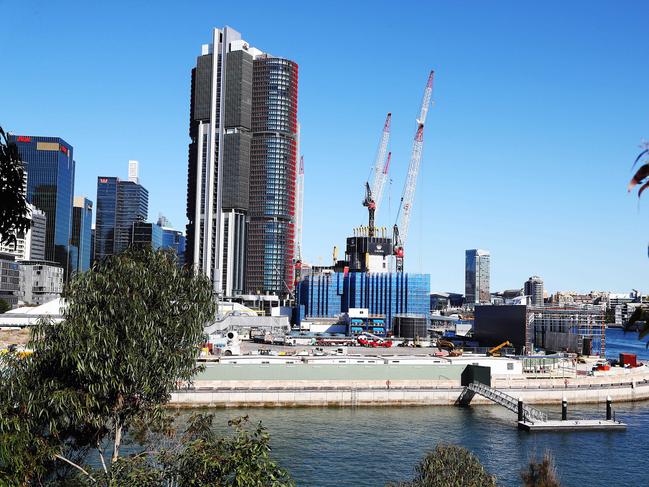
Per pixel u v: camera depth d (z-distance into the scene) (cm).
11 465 4269
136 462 4322
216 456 4066
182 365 5166
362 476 8600
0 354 5009
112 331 4741
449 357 17988
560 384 16300
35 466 4378
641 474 9181
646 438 11488
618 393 16050
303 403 14200
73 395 4531
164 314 5109
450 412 13825
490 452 10212
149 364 4875
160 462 4550
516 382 15975
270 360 15188
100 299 4875
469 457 5184
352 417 13025
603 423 12231
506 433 11662
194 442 4306
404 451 10056
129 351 4738
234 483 3916
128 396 4997
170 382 5162
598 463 9738
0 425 4262
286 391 14200
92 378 4725
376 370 15200
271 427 11794
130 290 4966
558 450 10450
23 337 17612
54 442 4638
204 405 13800
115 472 4262
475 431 11788
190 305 5294
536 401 15400
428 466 5119
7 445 4222
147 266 5278
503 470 9150
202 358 15212
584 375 17250
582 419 13238
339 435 11169
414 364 15375
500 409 14288
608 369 18625
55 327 4941
